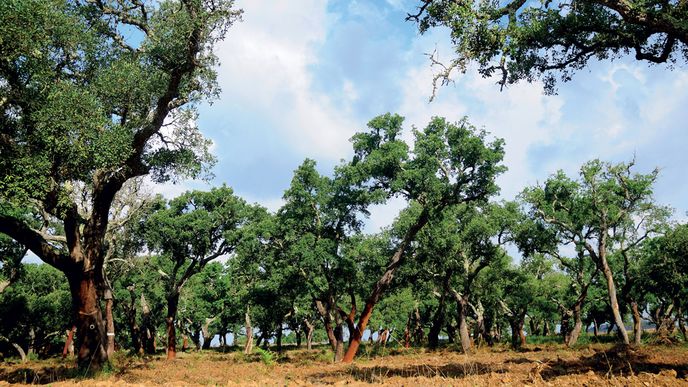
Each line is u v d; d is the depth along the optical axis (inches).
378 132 1141.1
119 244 1432.1
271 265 1353.3
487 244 1533.0
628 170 1320.1
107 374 722.2
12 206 647.1
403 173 1050.1
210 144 794.2
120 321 2155.5
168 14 685.3
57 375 721.0
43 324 1921.8
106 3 687.1
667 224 1362.0
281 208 1269.7
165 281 1770.4
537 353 1168.8
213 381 697.0
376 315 2138.3
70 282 740.0
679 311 1612.9
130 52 717.9
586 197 1362.0
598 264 1353.3
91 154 588.1
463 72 469.4
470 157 1035.9
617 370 527.2
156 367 1031.0
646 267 1467.8
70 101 564.4
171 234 1545.3
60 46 615.8
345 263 1189.7
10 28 501.7
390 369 745.0
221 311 2397.9
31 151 563.2
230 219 1669.5
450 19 460.8
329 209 1189.1
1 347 2028.8
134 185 1185.4
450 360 978.1
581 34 502.6
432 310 2471.7
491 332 2314.2
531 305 2018.9
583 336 1977.1
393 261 1120.8
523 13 482.6
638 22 438.3
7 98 558.6
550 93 542.0
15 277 1288.1
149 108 719.7
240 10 697.0
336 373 753.0
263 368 997.2
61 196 626.8
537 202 1407.5
